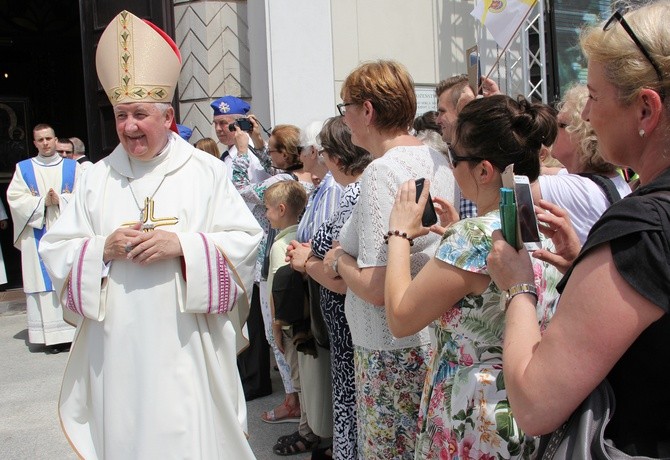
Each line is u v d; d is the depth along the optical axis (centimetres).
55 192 654
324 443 371
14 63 1168
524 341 126
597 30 121
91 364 276
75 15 1165
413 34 734
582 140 253
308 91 678
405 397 228
